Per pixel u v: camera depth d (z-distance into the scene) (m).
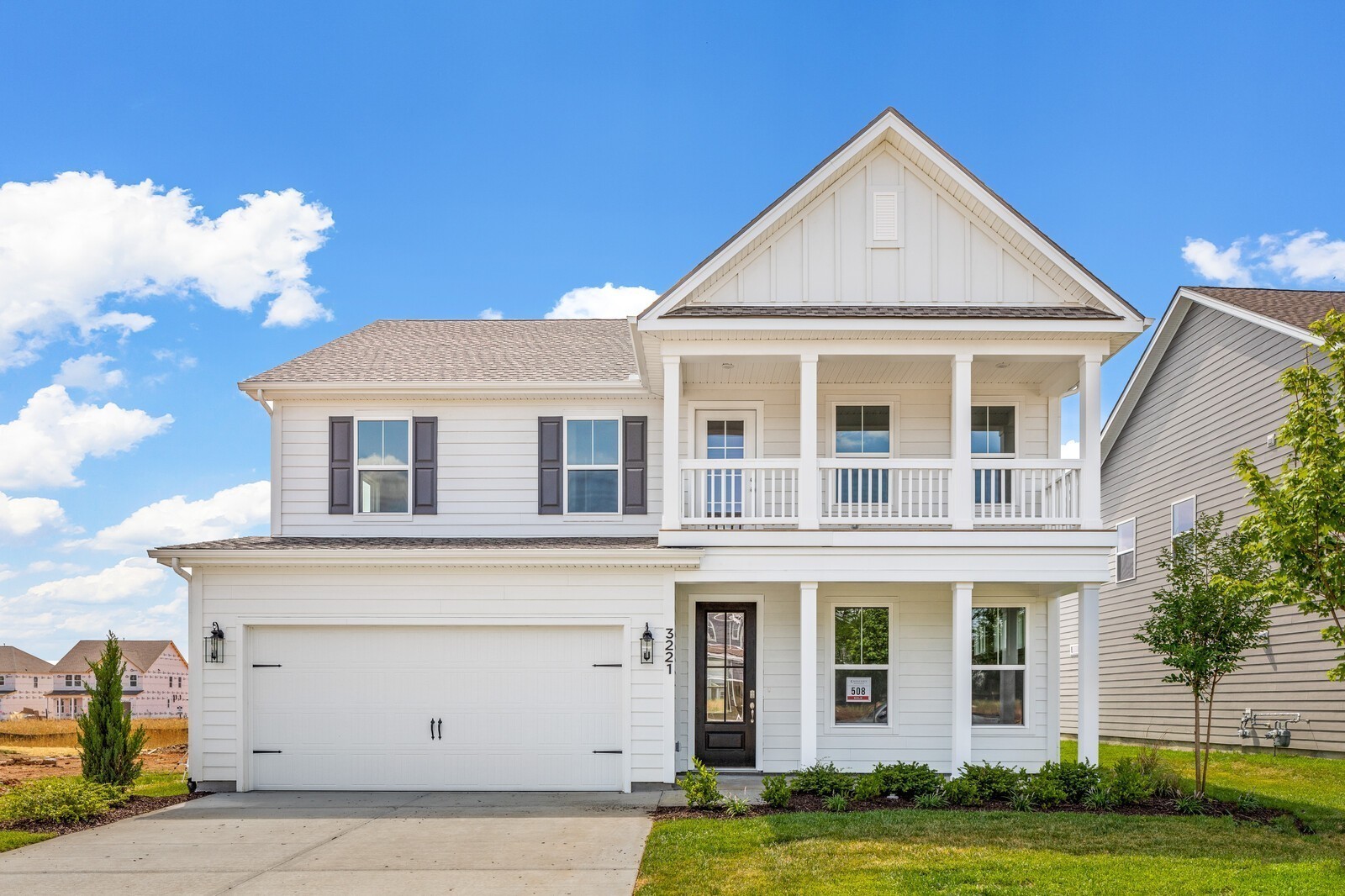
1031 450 15.23
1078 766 11.98
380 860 9.42
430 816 11.50
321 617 13.51
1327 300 17.86
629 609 13.38
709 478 15.23
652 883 8.45
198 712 13.41
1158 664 20.27
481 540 14.80
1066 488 13.66
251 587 13.58
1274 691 16.70
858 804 11.66
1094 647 13.11
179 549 13.31
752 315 13.11
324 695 13.53
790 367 14.30
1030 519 13.20
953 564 13.11
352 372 15.96
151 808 12.22
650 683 13.28
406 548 13.34
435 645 13.58
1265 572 11.73
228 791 13.30
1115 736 22.11
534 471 15.70
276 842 10.21
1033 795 11.47
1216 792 12.29
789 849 9.41
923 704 14.66
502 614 13.45
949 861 8.91
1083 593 13.21
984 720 14.67
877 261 13.83
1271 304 17.62
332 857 9.55
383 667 13.55
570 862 9.27
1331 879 8.24
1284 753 16.30
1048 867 8.70
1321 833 10.10
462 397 15.77
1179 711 19.45
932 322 13.06
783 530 13.20
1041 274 13.82
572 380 15.51
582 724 13.39
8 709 63.03
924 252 13.84
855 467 13.44
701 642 14.89
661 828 10.48
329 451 15.69
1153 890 8.01
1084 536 13.03
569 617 13.40
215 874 8.98
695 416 15.44
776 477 15.02
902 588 14.82
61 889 8.54
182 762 18.23
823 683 14.73
